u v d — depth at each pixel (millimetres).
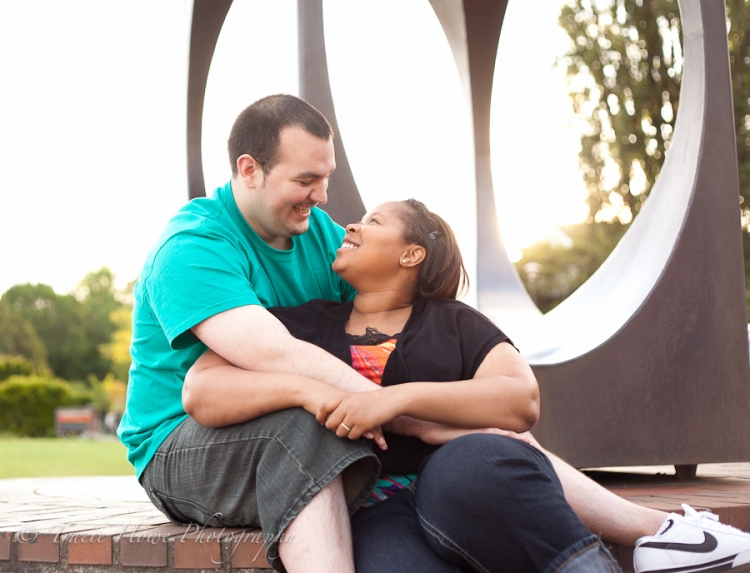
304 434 1521
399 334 1792
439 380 1710
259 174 1936
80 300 46375
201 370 1669
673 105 12648
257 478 1548
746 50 12195
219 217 1966
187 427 1734
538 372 2746
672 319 2947
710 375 2973
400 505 1597
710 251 3021
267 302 1974
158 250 1819
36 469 6117
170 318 1716
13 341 41094
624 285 3287
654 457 2873
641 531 1684
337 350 1782
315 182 1961
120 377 40344
